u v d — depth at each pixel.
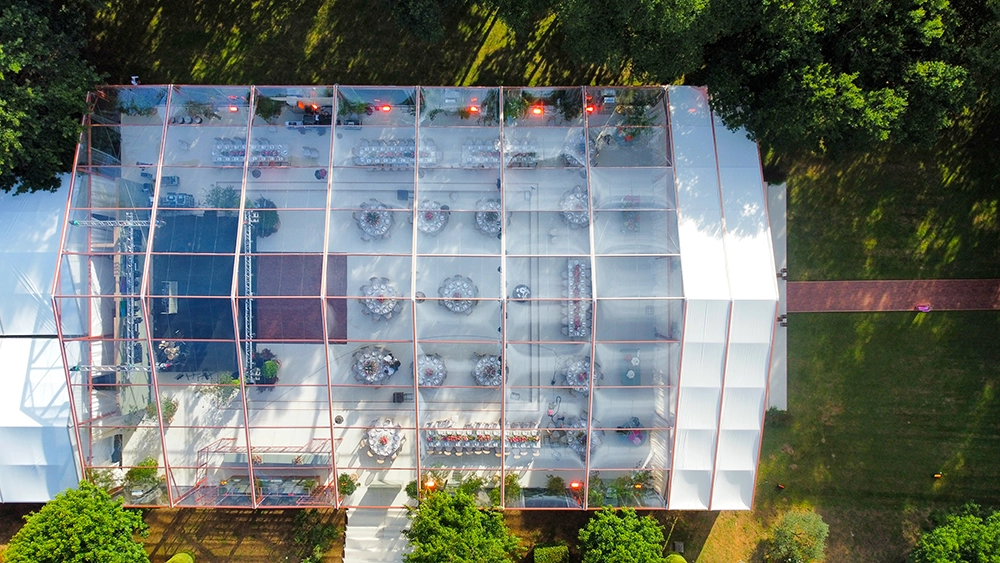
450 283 25.34
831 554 29.22
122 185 25.72
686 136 26.44
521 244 25.53
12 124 22.05
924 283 29.41
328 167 25.83
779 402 29.36
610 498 26.58
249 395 26.36
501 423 25.97
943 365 29.41
